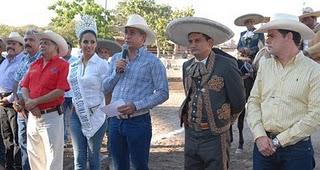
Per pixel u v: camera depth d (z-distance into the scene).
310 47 5.83
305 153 3.88
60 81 5.30
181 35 4.67
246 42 9.06
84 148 5.64
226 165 4.45
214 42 4.45
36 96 5.32
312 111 3.71
